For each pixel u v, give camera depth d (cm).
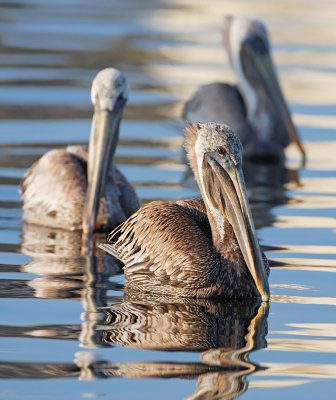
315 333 1055
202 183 1203
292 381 921
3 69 2442
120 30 2961
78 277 1250
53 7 3281
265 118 2038
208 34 2969
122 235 1280
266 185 1752
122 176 1550
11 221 1518
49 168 1573
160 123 2094
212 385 909
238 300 1177
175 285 1187
